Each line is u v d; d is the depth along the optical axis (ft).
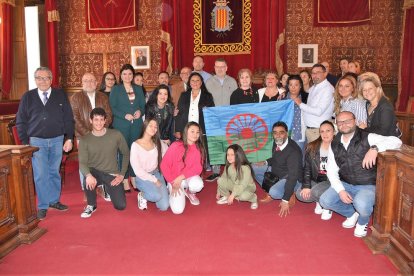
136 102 17.65
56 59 31.12
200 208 15.28
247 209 15.11
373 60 30.14
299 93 17.63
